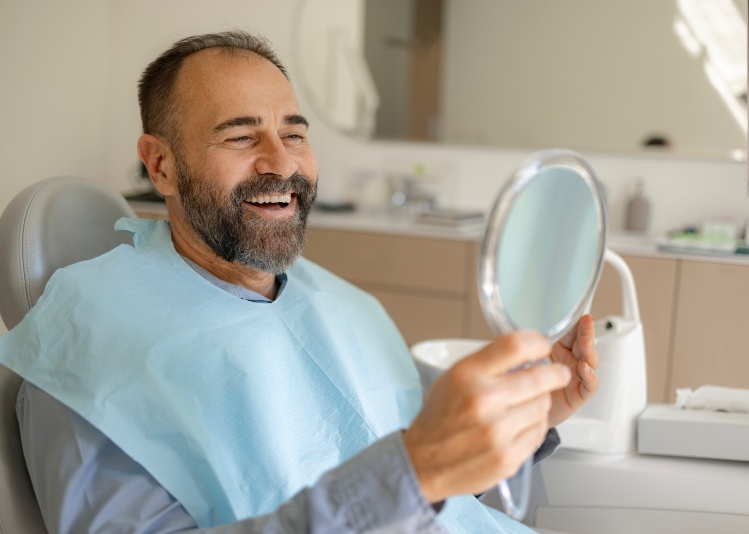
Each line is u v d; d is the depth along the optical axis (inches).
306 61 121.2
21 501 36.9
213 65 43.1
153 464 33.8
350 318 46.1
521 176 26.1
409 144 118.1
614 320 46.7
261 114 42.9
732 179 102.3
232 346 39.4
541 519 45.1
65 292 39.0
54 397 35.8
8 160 113.3
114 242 48.0
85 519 33.4
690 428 43.8
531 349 24.9
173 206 45.3
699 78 100.7
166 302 40.1
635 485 43.0
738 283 86.6
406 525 26.0
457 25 111.7
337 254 106.4
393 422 44.3
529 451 25.6
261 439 37.6
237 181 42.8
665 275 89.4
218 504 35.0
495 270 26.2
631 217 105.0
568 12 105.1
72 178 47.6
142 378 36.0
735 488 41.6
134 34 126.8
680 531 42.8
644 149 104.6
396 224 106.3
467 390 24.4
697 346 89.0
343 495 26.5
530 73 108.6
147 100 45.3
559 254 29.0
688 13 100.0
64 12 119.4
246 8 122.5
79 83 123.3
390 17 115.3
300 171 44.4
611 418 44.5
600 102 105.7
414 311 103.2
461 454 25.0
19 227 43.8
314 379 42.1
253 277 45.1
